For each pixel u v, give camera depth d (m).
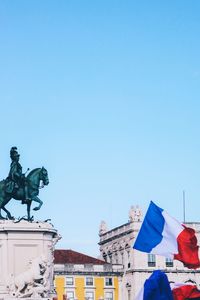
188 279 135.38
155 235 34.28
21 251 61.34
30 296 58.81
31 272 59.19
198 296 33.91
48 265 60.91
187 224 136.12
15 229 61.31
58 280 132.38
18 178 62.12
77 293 133.00
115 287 136.00
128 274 136.38
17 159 62.28
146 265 135.38
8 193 62.03
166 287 31.80
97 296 134.25
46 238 62.12
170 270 135.25
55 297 62.59
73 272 133.38
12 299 58.62
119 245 142.00
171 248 34.28
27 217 62.19
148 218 34.38
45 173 62.75
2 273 60.75
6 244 61.28
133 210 137.62
